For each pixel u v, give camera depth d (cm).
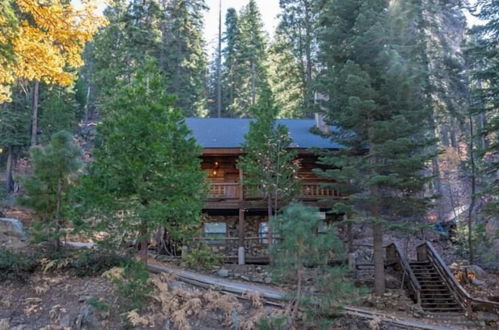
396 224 1230
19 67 1162
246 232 1883
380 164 1274
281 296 1027
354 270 1474
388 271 1516
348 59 1433
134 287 935
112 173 1020
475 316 1213
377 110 1346
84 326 921
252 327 939
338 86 1394
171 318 951
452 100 1870
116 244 1097
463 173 2283
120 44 3005
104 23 1202
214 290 1090
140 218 1010
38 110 3028
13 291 1023
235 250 1780
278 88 3034
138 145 1008
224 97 4194
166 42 3027
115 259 1141
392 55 1330
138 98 1125
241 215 1656
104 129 1121
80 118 3797
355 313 1061
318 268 900
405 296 1298
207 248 1516
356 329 1022
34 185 1173
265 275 1370
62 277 1084
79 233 1142
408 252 1942
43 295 1016
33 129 2641
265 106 1548
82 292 1021
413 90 1395
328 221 1839
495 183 1370
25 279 1059
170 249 1595
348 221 1259
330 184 1386
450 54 1892
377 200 1266
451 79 1883
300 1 2984
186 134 1136
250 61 3888
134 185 1019
